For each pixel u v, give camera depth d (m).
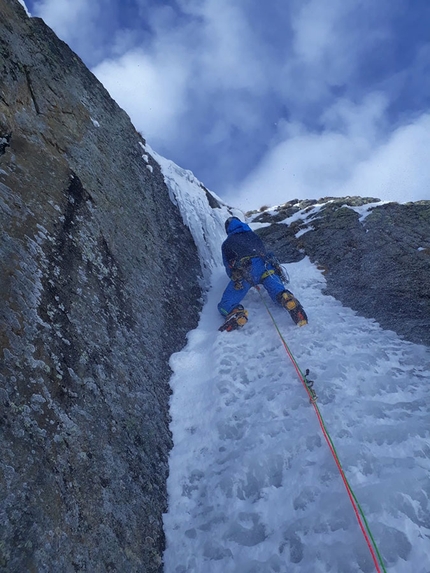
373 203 6.77
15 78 3.89
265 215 8.26
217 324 4.71
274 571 2.25
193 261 5.83
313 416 3.07
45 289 2.86
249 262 4.68
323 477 2.61
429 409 3.04
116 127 5.69
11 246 2.80
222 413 3.35
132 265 4.26
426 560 2.10
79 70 5.33
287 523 2.45
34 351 2.47
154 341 3.88
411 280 4.64
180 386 3.73
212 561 2.41
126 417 2.90
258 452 2.87
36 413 2.26
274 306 4.86
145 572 2.30
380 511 2.32
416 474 2.48
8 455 1.98
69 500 2.15
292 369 3.62
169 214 5.96
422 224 5.71
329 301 4.84
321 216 6.95
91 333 3.06
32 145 3.76
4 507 1.83
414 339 3.83
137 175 5.61
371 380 3.33
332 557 2.19
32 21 4.71
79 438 2.43
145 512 2.56
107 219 4.24
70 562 1.96
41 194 3.45
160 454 3.01
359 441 2.79
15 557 1.76
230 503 2.67
